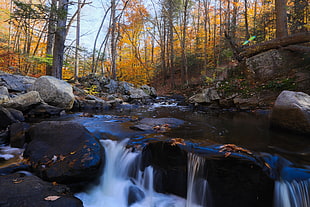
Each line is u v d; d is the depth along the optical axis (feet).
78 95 28.53
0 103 16.02
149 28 69.56
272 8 48.91
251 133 12.21
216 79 35.99
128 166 9.42
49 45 36.35
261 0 56.65
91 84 37.68
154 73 78.13
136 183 9.23
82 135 9.87
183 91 50.47
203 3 61.05
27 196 6.44
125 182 9.34
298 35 23.56
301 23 32.30
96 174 8.45
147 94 43.68
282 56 24.76
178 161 8.74
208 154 8.00
